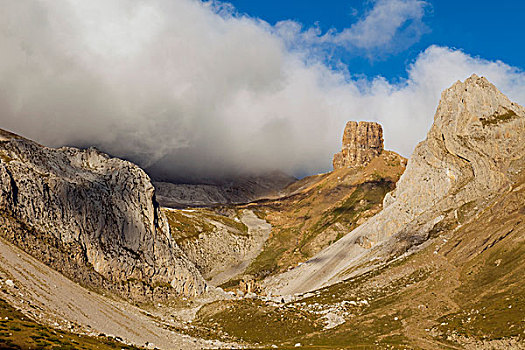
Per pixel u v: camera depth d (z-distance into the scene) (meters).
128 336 114.12
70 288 130.25
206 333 160.25
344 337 159.38
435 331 152.50
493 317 145.38
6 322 82.44
